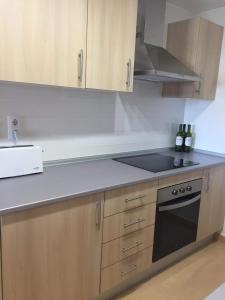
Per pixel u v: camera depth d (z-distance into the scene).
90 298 1.63
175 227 2.11
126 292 1.91
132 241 1.78
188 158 2.46
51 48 1.42
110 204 1.59
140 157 2.40
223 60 2.50
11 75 1.31
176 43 2.43
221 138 2.60
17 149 1.59
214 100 2.61
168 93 2.57
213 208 2.46
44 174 1.71
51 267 1.39
